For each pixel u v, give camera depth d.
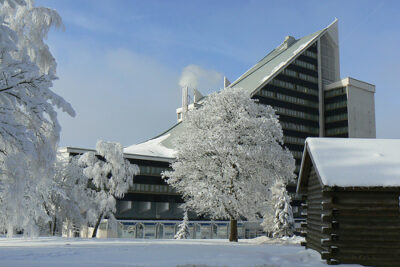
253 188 33.19
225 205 32.81
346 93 142.38
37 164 16.20
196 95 148.12
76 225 48.00
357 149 16.86
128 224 85.19
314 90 146.38
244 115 33.22
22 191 15.34
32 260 13.64
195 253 17.19
